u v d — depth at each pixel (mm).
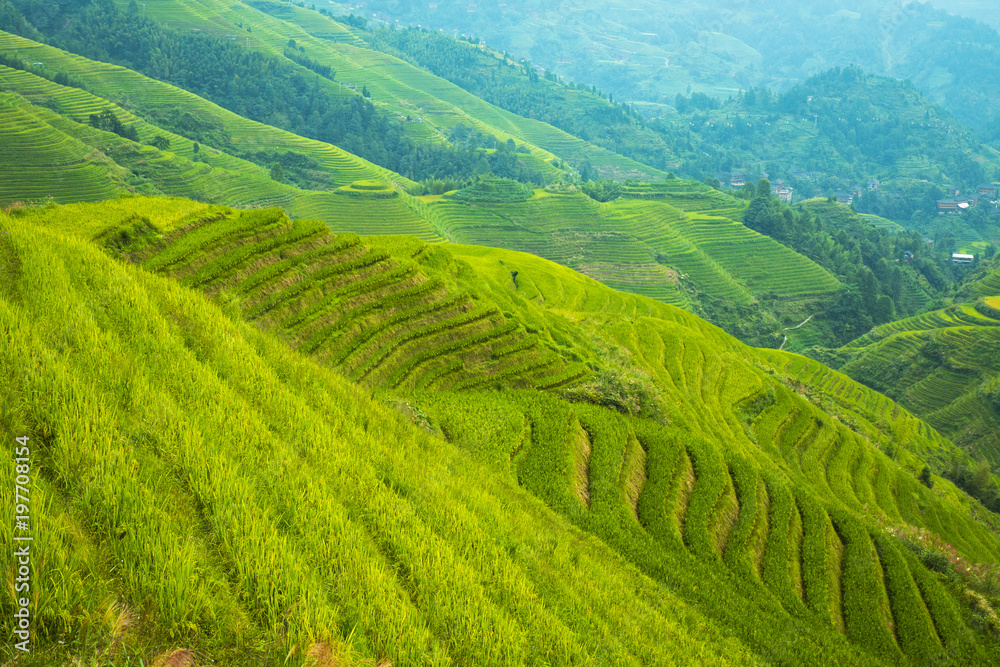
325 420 18578
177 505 11352
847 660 22031
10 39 190625
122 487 10523
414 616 12016
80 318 14844
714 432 40281
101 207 29797
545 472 25953
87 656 8289
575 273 87062
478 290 40188
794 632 22484
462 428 26938
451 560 14352
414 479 17750
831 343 145750
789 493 31375
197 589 9734
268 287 29422
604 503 25766
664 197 186625
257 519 11680
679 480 29250
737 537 27438
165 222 29797
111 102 165125
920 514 44281
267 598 10250
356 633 10734
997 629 27156
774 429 46531
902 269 178375
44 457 10680
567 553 19547
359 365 29141
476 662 12094
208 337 18297
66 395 11859
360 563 12320
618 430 30625
